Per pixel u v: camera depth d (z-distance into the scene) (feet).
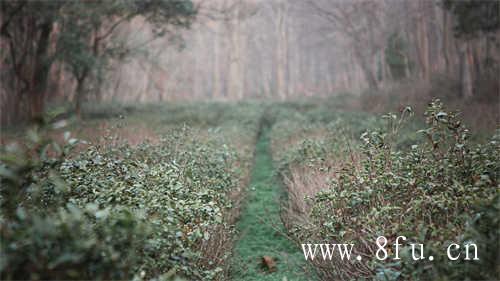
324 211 14.94
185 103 98.78
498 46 66.23
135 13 54.90
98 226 9.04
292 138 40.81
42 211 10.00
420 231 10.64
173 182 14.37
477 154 14.06
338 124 42.68
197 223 13.42
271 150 46.24
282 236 21.15
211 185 18.65
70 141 9.92
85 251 7.71
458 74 71.31
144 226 9.18
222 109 85.76
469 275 9.80
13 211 9.33
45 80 59.57
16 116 58.54
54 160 10.58
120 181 13.07
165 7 53.98
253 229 22.45
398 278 10.90
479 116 41.22
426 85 74.08
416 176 13.74
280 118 70.49
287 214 21.97
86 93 72.59
